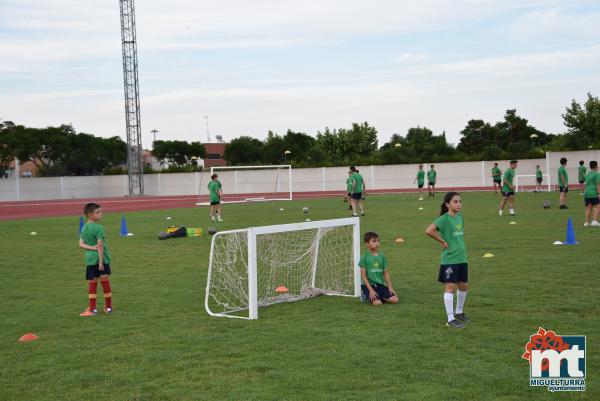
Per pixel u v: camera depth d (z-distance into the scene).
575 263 11.08
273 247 11.03
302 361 6.07
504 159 50.19
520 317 7.48
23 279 11.38
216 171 55.38
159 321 7.98
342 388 5.30
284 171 54.59
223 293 9.72
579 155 41.84
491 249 13.09
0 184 51.91
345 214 24.39
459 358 6.02
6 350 6.81
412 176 52.31
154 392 5.36
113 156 72.31
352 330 7.20
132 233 19.31
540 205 25.38
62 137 63.34
